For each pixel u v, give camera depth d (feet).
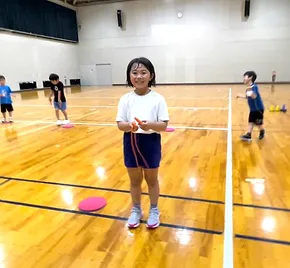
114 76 58.49
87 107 24.98
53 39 52.60
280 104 23.31
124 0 53.42
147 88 5.21
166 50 53.78
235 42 50.01
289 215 5.93
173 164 9.36
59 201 6.94
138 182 5.66
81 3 56.44
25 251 5.00
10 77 44.11
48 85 52.06
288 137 12.49
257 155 10.03
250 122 12.01
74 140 13.12
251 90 11.43
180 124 16.08
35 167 9.49
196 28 51.19
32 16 46.78
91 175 8.63
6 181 8.30
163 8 51.85
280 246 4.91
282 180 7.78
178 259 4.65
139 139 5.17
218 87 45.01
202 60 52.39
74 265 4.60
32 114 21.80
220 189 7.30
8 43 43.34
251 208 6.25
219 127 14.98
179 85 53.36
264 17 47.75
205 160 9.66
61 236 5.44
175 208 6.37
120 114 5.23
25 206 6.72
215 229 5.48
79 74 60.80
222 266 4.43
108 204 6.70
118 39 56.08
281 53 48.42
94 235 5.44
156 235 5.36
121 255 4.82
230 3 48.52
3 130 15.88
